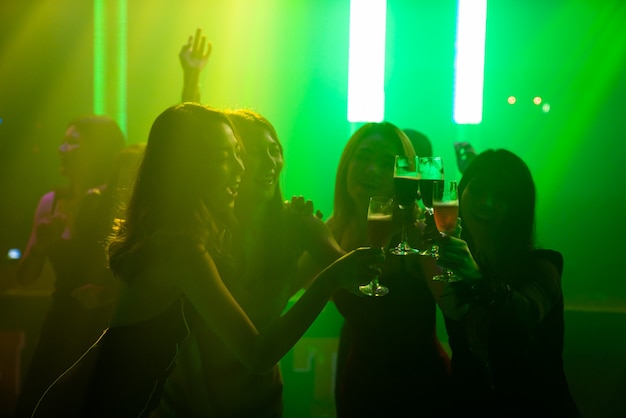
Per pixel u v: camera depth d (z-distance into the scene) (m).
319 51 6.31
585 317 4.25
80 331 3.33
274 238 2.49
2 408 4.04
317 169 6.51
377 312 2.55
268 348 1.81
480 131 6.29
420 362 2.53
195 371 2.25
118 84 6.43
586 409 4.17
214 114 2.01
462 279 2.15
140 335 1.85
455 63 6.01
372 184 2.88
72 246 3.34
